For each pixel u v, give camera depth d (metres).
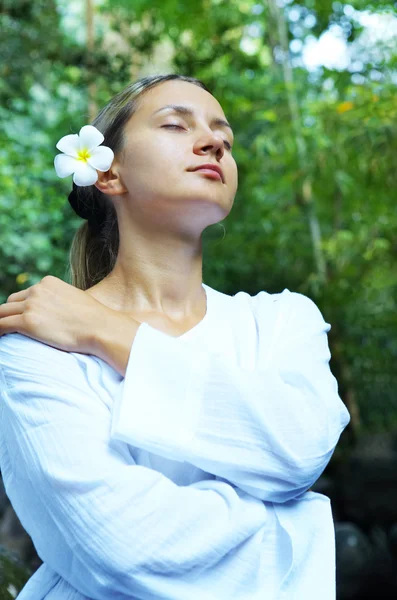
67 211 4.03
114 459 0.94
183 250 1.14
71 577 0.95
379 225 4.76
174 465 1.00
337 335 5.12
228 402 0.97
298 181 4.70
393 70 4.30
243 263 4.97
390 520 4.73
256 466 0.96
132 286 1.15
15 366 1.01
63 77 4.91
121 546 0.90
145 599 0.91
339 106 4.32
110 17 5.52
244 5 5.31
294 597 0.96
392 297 5.24
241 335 1.12
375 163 4.19
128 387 0.96
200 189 1.08
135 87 1.16
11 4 4.45
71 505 0.92
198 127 1.12
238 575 0.93
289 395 0.99
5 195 4.00
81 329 1.02
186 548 0.90
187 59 4.90
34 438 0.96
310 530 1.00
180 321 1.14
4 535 3.79
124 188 1.14
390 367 5.18
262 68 5.27
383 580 4.31
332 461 5.10
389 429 5.24
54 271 3.82
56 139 4.43
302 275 5.14
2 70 4.52
